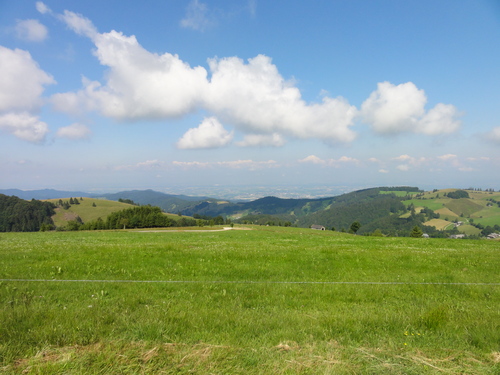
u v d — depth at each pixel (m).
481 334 6.77
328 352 5.73
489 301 9.95
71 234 54.34
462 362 5.56
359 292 10.51
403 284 11.71
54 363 5.03
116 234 55.00
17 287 9.65
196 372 4.98
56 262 13.68
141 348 5.62
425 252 20.47
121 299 8.88
